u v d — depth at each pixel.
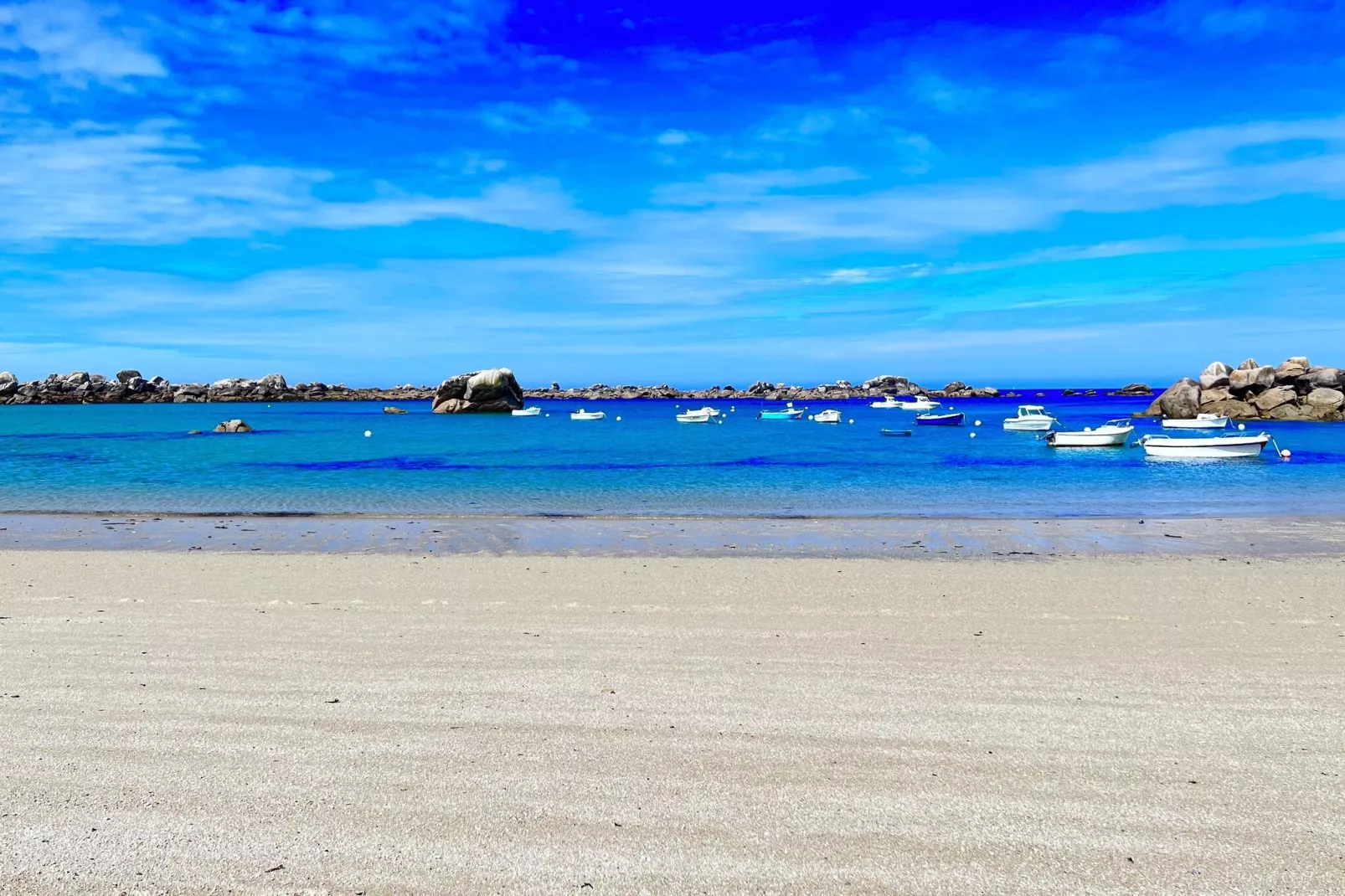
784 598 9.81
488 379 95.75
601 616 8.82
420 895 3.61
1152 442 39.66
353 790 4.58
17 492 24.44
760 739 5.33
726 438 58.91
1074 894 3.62
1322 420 61.03
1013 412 112.25
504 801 4.46
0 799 4.47
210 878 3.73
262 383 168.75
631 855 3.93
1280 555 13.43
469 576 11.23
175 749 5.14
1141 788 4.62
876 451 44.59
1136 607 9.27
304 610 9.08
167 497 23.27
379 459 39.34
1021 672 6.79
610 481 28.58
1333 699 6.07
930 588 10.39
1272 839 4.06
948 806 4.42
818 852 3.96
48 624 8.41
